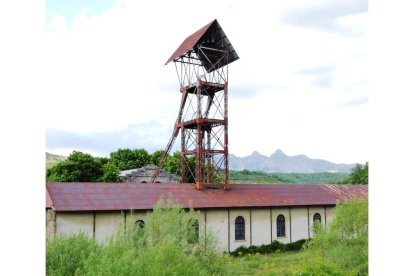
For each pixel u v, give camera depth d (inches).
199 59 1583.4
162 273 514.3
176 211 828.0
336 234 868.0
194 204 1277.1
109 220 1126.4
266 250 1378.0
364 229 856.3
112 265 491.5
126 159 2810.0
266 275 979.9
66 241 573.0
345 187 1732.3
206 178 1523.1
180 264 531.5
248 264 1115.3
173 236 717.3
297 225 1489.9
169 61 1551.4
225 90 1446.9
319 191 1630.2
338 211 885.8
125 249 548.1
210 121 1413.6
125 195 1206.3
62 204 1079.6
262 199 1435.8
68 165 2054.6
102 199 1154.7
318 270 788.6
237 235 1359.5
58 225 1062.4
